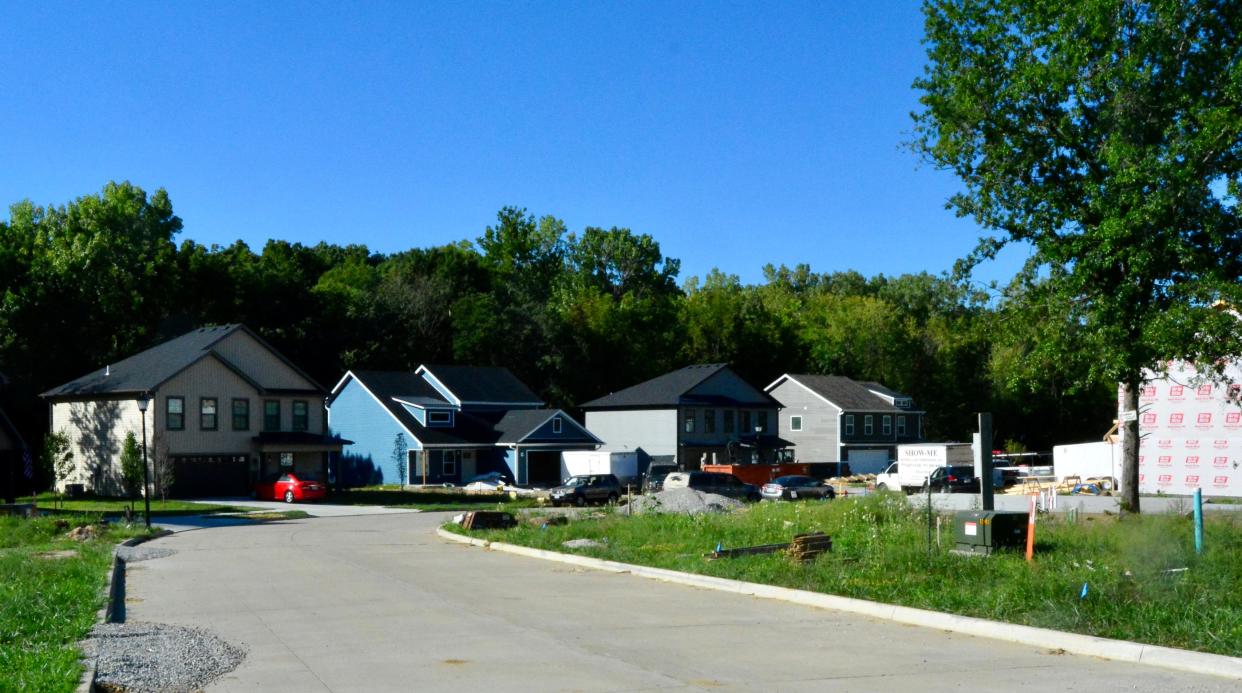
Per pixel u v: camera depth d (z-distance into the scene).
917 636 12.09
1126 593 12.76
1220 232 23.86
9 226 70.38
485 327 78.88
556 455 65.38
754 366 91.62
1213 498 38.16
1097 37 24.20
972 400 87.38
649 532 25.05
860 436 76.50
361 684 9.64
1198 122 23.72
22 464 52.44
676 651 11.25
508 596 16.20
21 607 13.22
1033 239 26.91
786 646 11.52
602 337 84.38
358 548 26.19
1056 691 9.10
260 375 54.41
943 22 26.45
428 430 61.84
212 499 49.97
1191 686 9.22
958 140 27.02
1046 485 50.91
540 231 115.44
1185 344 23.06
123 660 10.41
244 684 9.65
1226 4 23.77
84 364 64.56
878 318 92.62
